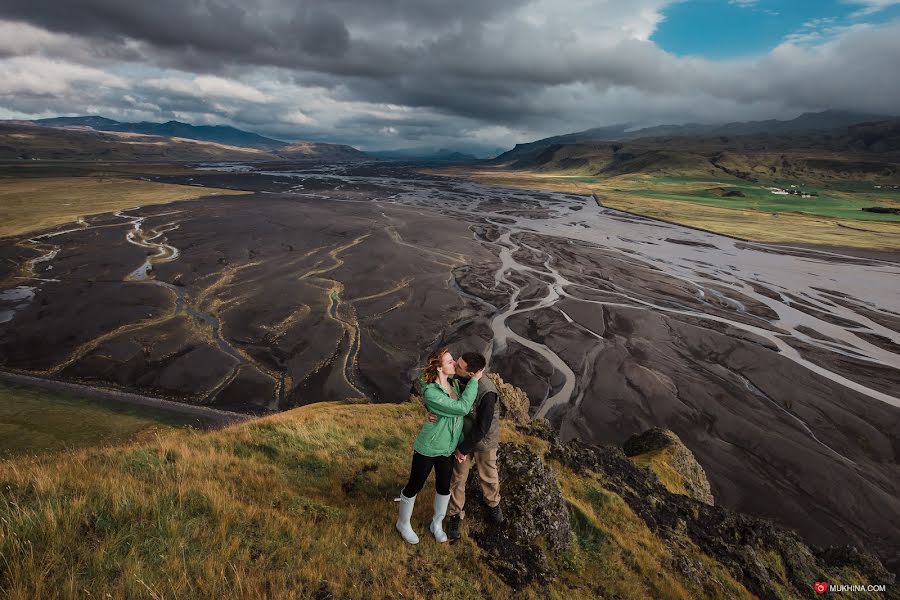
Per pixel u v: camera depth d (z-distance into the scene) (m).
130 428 28.31
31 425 27.55
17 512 4.39
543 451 10.72
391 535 6.04
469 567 5.88
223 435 9.35
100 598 3.81
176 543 4.65
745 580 8.97
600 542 7.90
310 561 5.02
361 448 9.97
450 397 5.64
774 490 26.97
